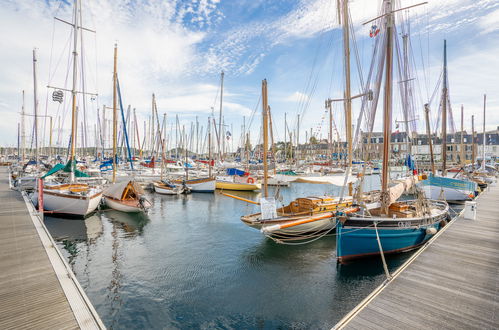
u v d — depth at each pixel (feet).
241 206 78.79
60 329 17.42
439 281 23.45
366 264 36.09
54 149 172.45
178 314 25.75
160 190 100.73
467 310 19.08
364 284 31.48
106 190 72.28
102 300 28.04
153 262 37.99
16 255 29.91
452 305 19.71
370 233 35.29
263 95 48.39
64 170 63.87
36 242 34.32
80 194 60.80
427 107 78.74
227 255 40.68
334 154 214.90
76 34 63.36
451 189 75.87
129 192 74.49
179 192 99.55
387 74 35.94
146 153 182.91
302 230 44.55
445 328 17.12
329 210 47.70
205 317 25.29
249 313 25.93
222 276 33.71
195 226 56.85
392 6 35.12
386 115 36.65
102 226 56.13
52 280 24.06
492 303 19.94
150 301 27.94
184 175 126.82
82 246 44.42
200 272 34.81
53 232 51.90
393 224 35.83
